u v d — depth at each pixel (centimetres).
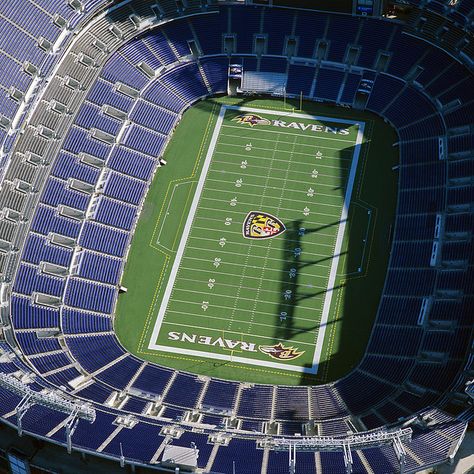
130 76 8338
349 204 7669
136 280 7200
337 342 6750
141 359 6675
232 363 6669
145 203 7738
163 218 7619
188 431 5803
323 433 5922
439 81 8225
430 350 6444
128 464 5462
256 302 7025
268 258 7306
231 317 6944
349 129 8269
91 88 8069
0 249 6919
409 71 8388
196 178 7919
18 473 5731
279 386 6431
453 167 7606
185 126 8356
